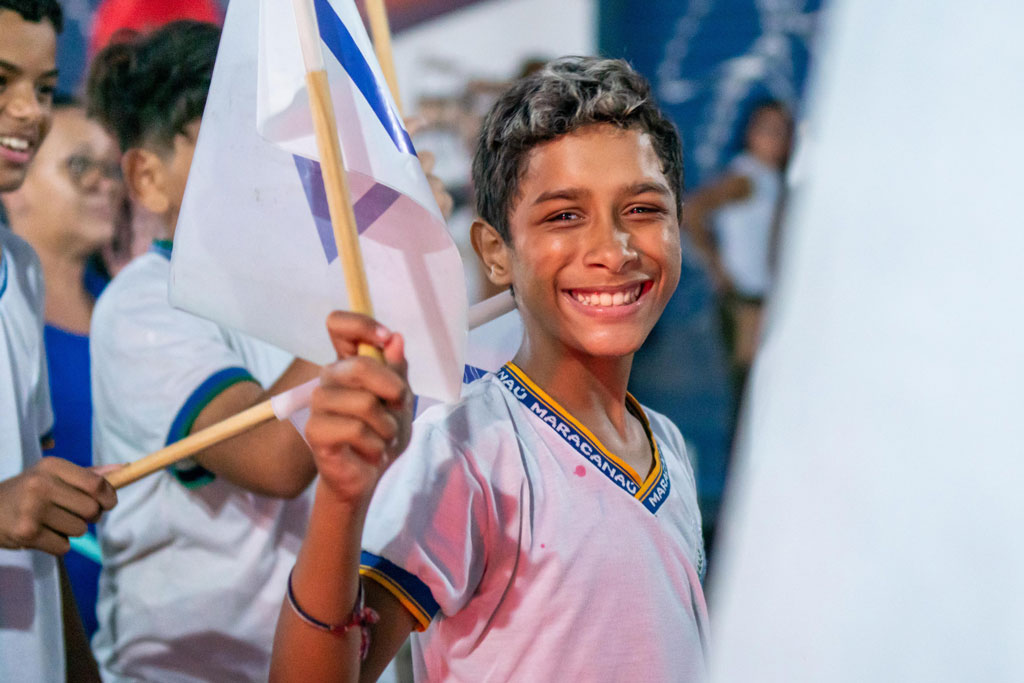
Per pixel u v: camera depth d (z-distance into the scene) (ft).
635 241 3.02
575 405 3.17
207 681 5.07
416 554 2.71
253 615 5.08
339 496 2.22
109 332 5.11
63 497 3.46
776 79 11.72
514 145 3.10
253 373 5.35
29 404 4.71
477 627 2.90
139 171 5.57
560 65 3.20
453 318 2.95
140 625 5.12
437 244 2.92
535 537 2.93
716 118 11.73
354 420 2.12
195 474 4.89
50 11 4.79
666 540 3.11
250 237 2.93
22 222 6.00
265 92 2.65
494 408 3.13
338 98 2.73
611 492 3.06
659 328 10.43
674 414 10.09
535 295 3.09
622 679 2.91
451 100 10.14
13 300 4.68
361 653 2.53
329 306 2.93
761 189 10.69
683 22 11.95
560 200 2.99
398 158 2.77
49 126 4.96
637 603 2.96
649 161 3.07
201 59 5.43
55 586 4.65
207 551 5.03
